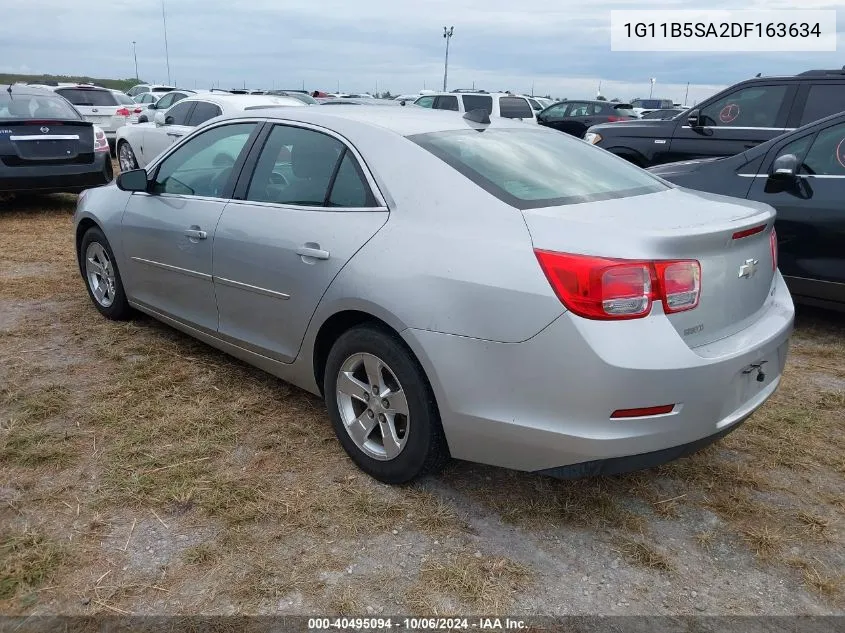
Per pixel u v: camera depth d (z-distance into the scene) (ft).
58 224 27.27
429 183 9.36
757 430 11.79
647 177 11.23
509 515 9.31
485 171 9.40
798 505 9.78
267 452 10.65
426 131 10.39
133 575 7.98
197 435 11.02
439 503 9.50
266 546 8.55
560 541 8.87
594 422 7.90
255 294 11.31
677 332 8.04
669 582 8.23
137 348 14.34
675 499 9.84
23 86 30.42
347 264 9.64
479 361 8.40
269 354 11.46
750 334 9.04
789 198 16.28
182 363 13.66
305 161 10.98
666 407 7.93
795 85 24.14
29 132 26.89
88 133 28.68
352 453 10.21
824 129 16.15
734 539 9.05
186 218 12.71
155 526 8.84
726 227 8.44
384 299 9.07
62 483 9.64
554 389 8.00
